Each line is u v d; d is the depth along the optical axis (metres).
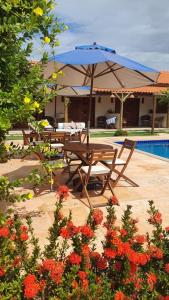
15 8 3.25
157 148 18.70
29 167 9.16
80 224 5.03
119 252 2.54
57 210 2.94
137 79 8.27
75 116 26.94
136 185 7.40
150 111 29.34
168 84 29.06
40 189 6.89
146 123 28.80
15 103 3.13
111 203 3.16
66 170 8.09
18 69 3.50
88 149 6.92
